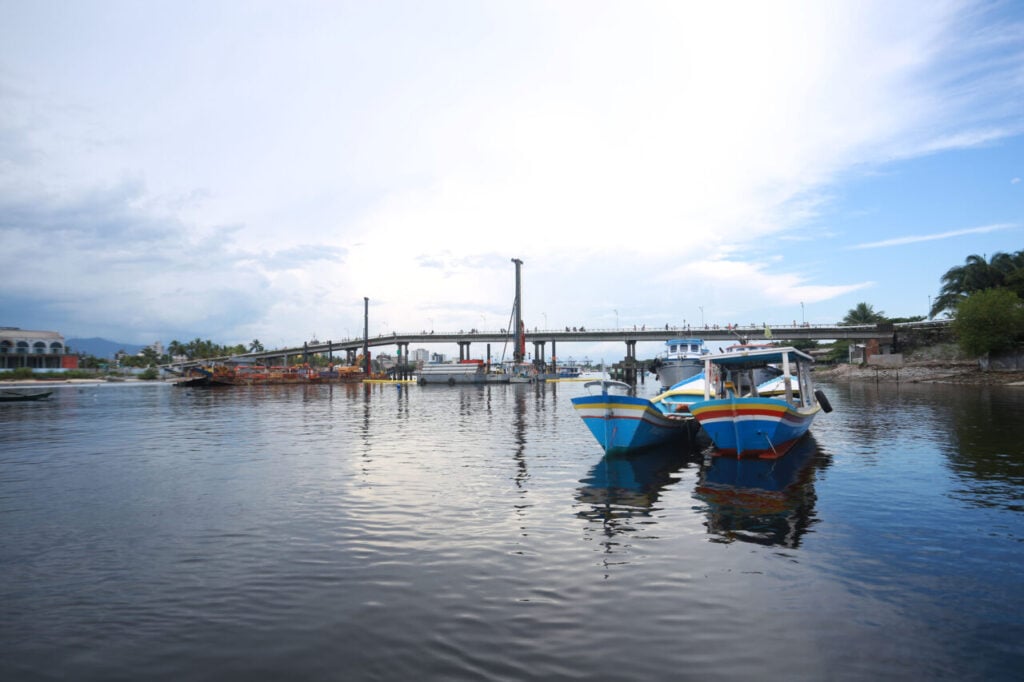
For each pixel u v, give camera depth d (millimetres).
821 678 6867
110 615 8688
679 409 29078
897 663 7191
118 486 18047
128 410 53844
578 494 16547
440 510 14742
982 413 37656
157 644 7789
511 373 120688
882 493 16281
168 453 25156
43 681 6906
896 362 95750
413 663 7227
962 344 79312
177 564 10859
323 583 9859
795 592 9344
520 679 6836
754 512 14383
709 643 7688
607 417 22984
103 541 12297
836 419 35656
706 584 9695
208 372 120375
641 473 19797
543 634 7961
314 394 87000
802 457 22594
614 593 9336
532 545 11828
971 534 12383
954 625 8180
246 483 18359
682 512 14461
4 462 23031
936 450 23531
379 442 28484
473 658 7328
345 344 173375
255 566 10711
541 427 35562
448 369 115500
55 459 23750
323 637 7930
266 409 53969
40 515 14516
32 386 121062
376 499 16000
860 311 135000
